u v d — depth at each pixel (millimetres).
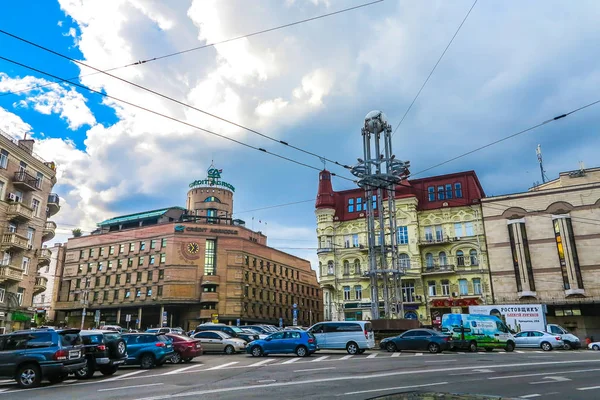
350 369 16812
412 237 49312
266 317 78500
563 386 12211
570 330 41938
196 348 22391
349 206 54344
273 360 21875
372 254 34656
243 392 11781
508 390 11609
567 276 42219
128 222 83750
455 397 4090
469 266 46969
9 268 34562
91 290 76875
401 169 34312
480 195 50406
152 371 18234
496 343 27422
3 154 35156
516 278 44344
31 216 37156
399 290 33938
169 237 72375
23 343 14875
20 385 14258
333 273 52062
